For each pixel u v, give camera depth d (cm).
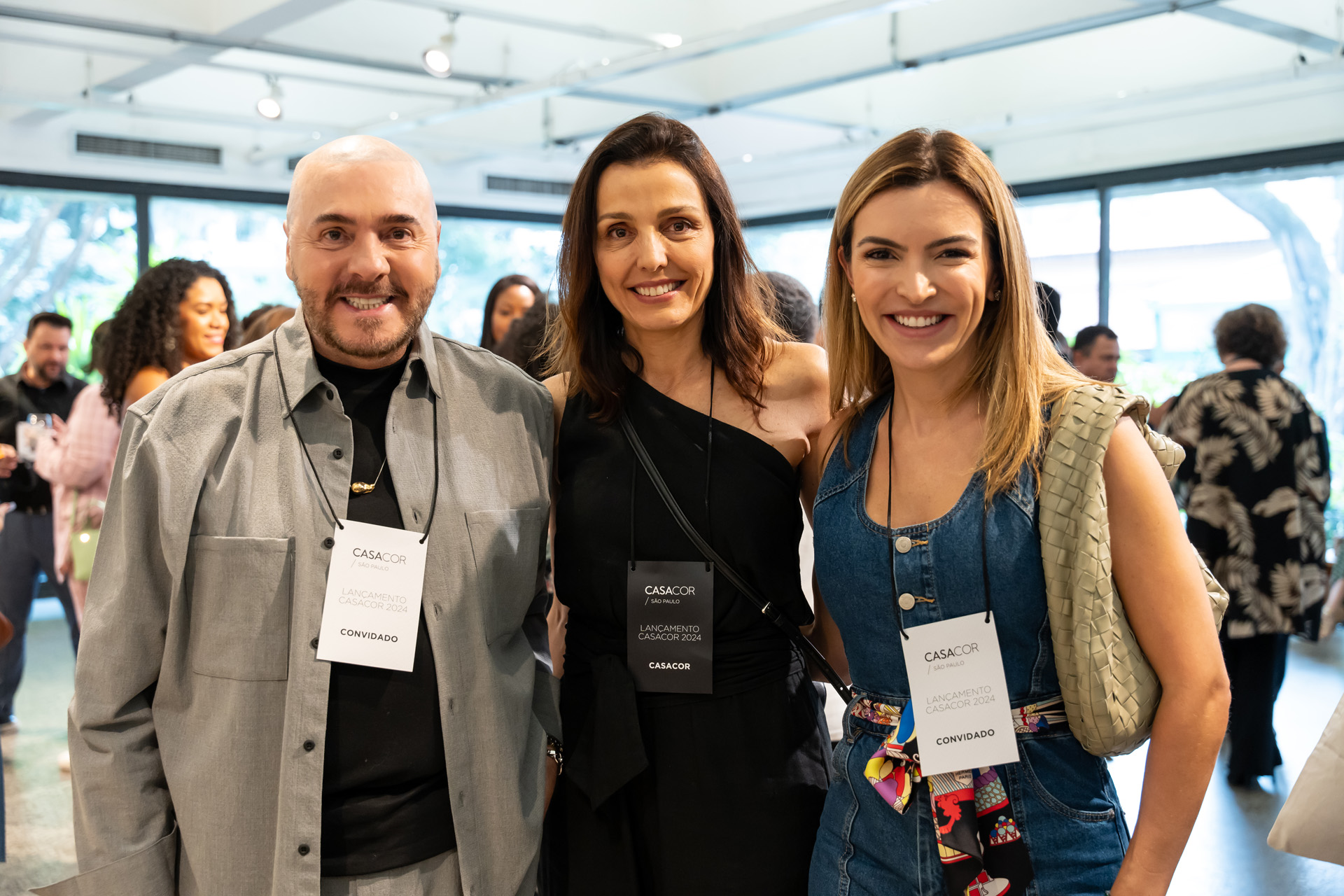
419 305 147
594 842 171
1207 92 673
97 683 139
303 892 136
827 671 177
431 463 152
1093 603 126
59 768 432
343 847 139
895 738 139
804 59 777
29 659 630
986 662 133
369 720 142
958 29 654
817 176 1014
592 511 174
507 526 156
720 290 175
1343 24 616
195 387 144
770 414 177
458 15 711
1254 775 412
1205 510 423
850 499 150
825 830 155
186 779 140
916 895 138
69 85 752
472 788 149
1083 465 128
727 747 167
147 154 862
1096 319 845
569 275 176
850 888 146
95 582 143
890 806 142
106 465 422
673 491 172
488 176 1040
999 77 817
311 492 144
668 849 167
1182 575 127
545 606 179
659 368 179
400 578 145
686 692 167
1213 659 128
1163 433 459
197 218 910
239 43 675
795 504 178
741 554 170
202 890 139
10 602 485
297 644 139
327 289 142
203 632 141
